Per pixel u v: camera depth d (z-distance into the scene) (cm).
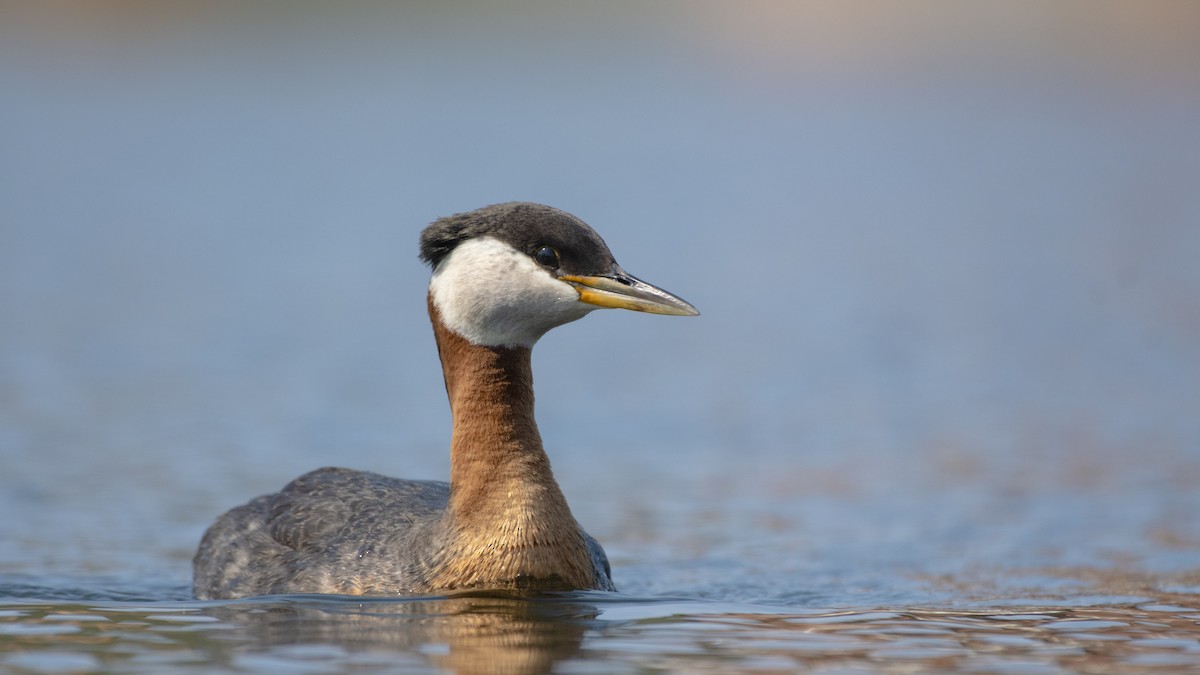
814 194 3581
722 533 1356
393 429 1717
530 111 4884
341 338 2192
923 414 1814
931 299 2491
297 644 857
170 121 4616
